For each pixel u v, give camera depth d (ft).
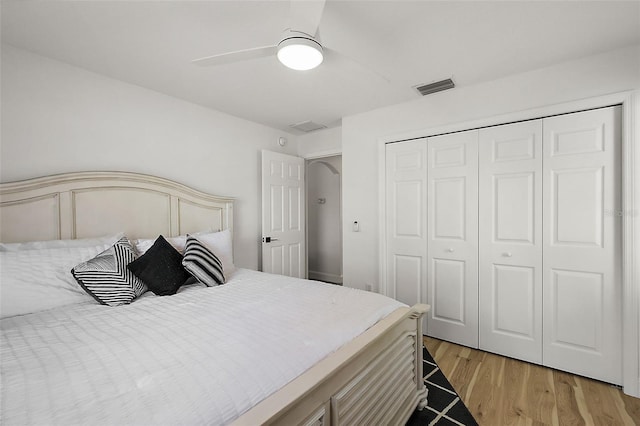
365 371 4.15
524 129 7.73
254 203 11.84
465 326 8.75
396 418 4.96
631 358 6.28
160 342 3.68
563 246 7.21
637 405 5.93
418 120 9.44
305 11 4.28
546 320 7.45
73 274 5.46
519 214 7.82
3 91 6.20
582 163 6.95
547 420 5.53
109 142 7.77
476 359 7.95
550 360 7.41
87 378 2.88
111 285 5.59
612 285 6.63
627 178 6.30
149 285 6.11
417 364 5.87
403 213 9.91
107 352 3.42
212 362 3.18
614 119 6.59
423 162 9.46
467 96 8.50
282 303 5.37
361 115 10.77
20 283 5.11
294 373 3.23
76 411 2.40
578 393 6.35
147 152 8.54
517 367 7.50
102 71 7.47
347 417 3.77
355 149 10.95
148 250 6.59
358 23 5.59
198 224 9.62
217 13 5.28
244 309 5.02
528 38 6.12
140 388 2.71
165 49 6.48
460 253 8.80
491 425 5.44
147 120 8.54
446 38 6.13
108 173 7.54
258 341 3.72
